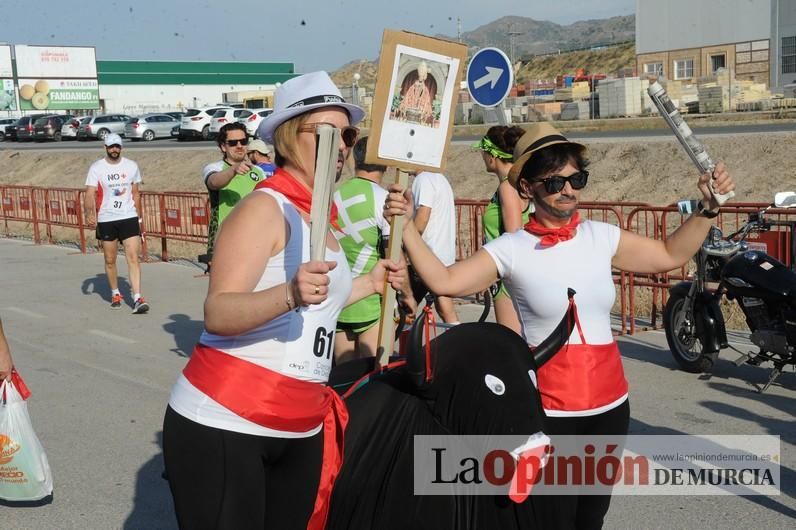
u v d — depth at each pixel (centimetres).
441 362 317
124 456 617
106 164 1112
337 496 322
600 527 364
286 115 301
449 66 361
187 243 1677
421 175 684
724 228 1184
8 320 1082
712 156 1748
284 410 293
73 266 1522
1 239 1967
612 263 369
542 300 351
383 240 531
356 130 316
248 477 291
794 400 682
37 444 517
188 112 4469
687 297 753
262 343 291
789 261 780
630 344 874
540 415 305
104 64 8031
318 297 266
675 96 3738
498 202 558
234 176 714
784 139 1697
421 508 315
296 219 296
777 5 4431
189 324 1040
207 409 289
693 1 4784
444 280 360
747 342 845
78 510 530
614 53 7731
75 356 898
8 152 4131
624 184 1805
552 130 354
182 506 296
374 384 331
